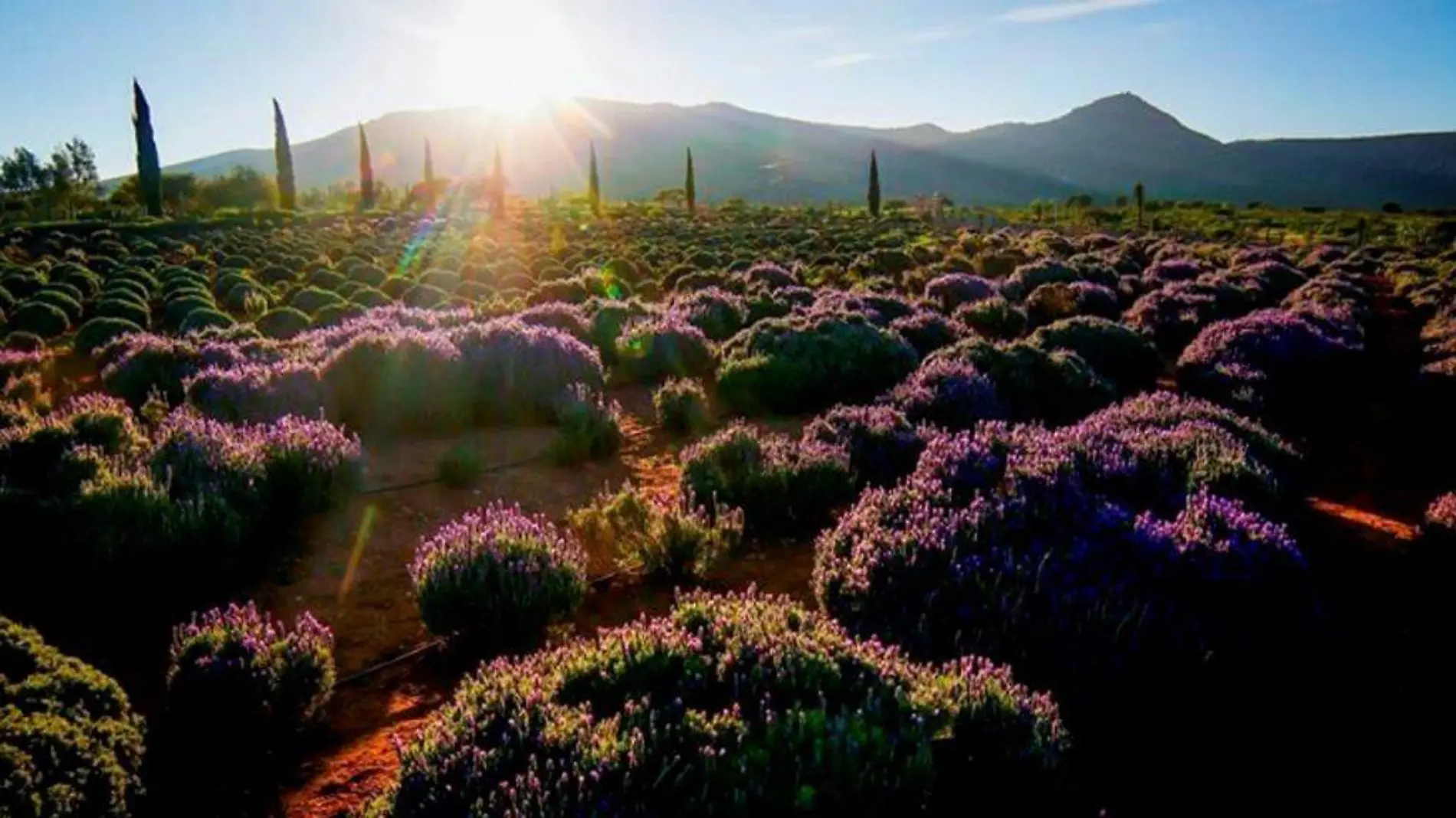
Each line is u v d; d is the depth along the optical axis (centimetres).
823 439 920
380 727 468
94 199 8825
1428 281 3069
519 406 1143
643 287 2806
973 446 730
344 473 778
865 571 538
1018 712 368
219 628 475
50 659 407
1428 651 564
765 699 352
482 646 547
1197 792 411
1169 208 9675
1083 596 493
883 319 1772
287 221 6838
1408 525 827
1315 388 1372
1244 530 571
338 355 1079
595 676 395
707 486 780
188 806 396
